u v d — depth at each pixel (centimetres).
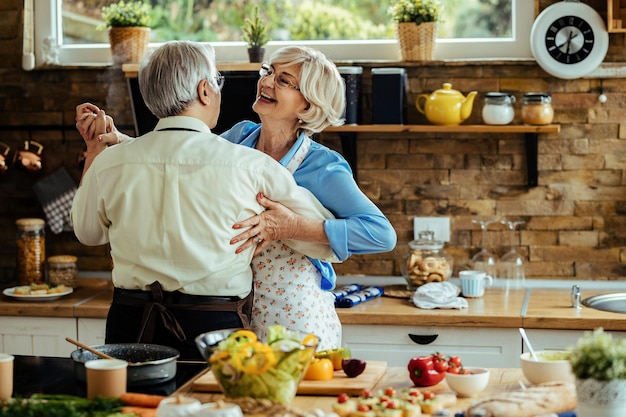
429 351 361
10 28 439
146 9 434
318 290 287
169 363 227
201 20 443
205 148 249
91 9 445
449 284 382
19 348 386
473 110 414
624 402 186
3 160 428
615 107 407
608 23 394
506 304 375
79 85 436
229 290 254
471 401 214
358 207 277
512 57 419
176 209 245
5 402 201
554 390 204
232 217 248
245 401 196
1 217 446
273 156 288
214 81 259
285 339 211
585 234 411
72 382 227
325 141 421
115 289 261
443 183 417
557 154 411
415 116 416
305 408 209
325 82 278
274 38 438
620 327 346
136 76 410
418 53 412
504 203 414
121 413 198
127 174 248
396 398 207
